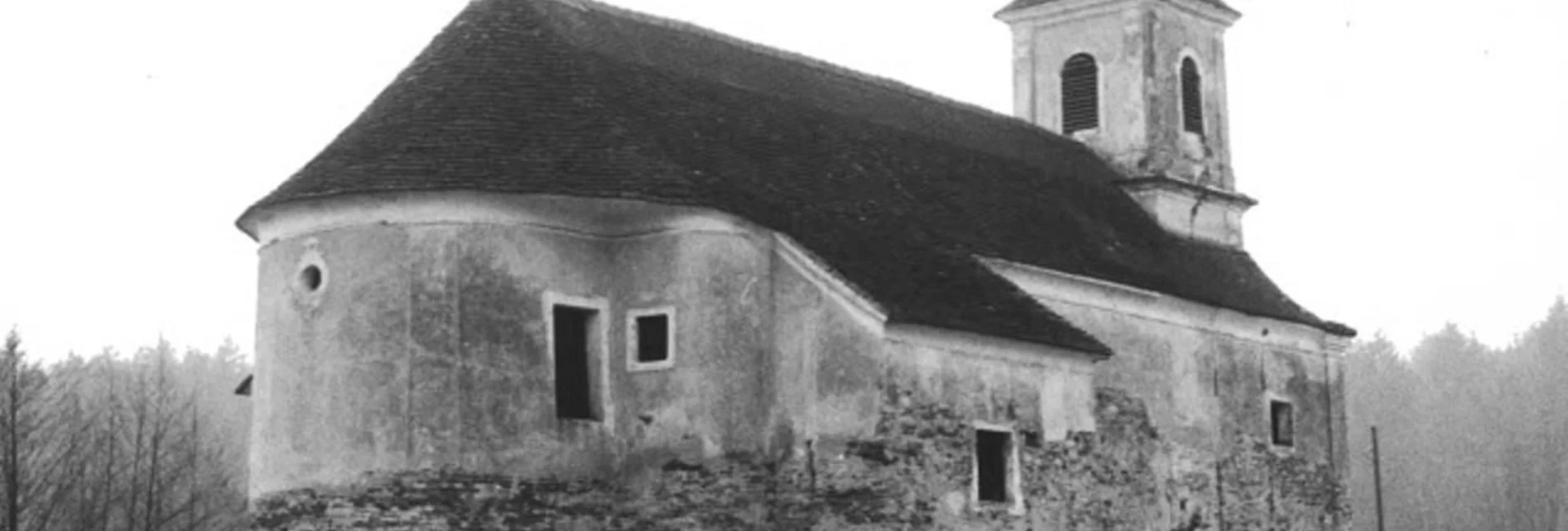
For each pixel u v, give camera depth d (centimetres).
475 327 3092
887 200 3672
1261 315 4481
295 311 3173
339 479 3089
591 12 3738
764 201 3291
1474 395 11669
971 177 4116
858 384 3116
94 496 5962
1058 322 3497
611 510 3195
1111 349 4009
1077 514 3516
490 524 3069
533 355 3136
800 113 3841
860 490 3095
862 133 3953
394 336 3088
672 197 3152
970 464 3253
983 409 3297
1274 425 4547
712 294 3170
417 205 3106
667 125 3406
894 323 3122
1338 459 4738
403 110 3247
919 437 3161
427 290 3089
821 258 3164
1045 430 3428
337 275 3138
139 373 8456
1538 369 11650
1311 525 4619
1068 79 4941
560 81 3334
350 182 3117
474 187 3094
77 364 8281
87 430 6769
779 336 3191
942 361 3228
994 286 3494
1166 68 4841
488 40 3378
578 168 3161
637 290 3228
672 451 3175
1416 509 10206
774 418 3180
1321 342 4744
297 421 3144
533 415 3123
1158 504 4097
